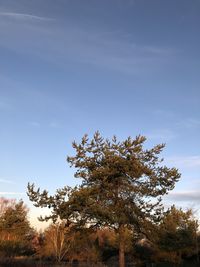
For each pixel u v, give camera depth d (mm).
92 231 32750
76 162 32719
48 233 60969
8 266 43375
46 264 46719
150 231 32500
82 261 54406
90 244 55000
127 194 31766
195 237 48969
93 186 31797
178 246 46906
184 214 48094
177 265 48344
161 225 32812
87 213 31297
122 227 31734
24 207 83062
